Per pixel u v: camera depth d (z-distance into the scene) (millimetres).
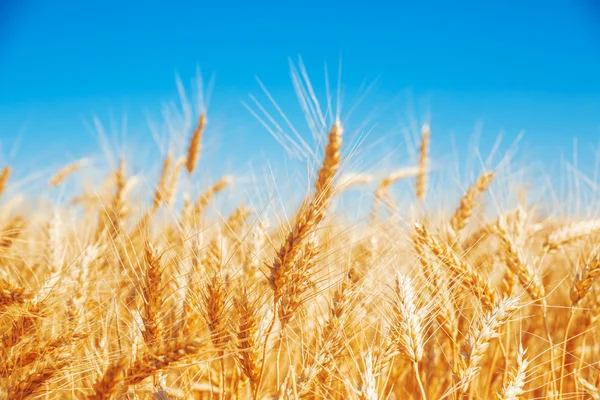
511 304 578
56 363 554
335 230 615
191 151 815
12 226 740
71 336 567
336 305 583
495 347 699
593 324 653
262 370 560
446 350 688
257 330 570
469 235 747
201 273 599
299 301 568
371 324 606
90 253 629
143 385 578
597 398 591
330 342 575
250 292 577
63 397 624
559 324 723
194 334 542
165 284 577
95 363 564
